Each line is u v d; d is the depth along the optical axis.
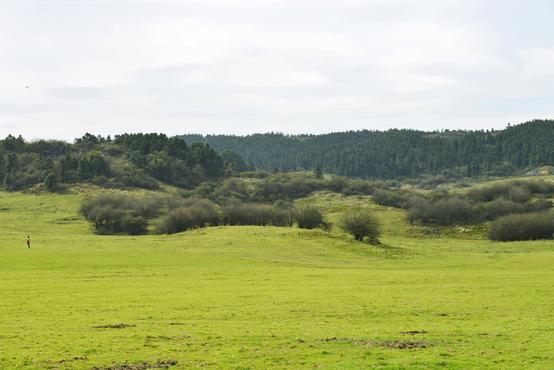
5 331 30.75
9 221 182.12
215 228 121.75
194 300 42.28
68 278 56.62
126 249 87.62
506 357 24.92
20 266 66.88
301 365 23.80
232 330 30.95
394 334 29.78
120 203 191.12
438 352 25.75
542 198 195.88
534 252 96.12
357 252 93.62
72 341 28.20
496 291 46.56
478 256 89.25
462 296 44.00
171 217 154.25
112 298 43.28
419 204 189.62
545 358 24.86
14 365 24.03
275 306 39.56
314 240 102.38
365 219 113.06
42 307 39.25
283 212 162.62
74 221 188.00
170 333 30.11
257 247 93.50
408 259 87.81
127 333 30.12
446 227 176.50
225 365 23.88
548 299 41.97
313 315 36.25
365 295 44.81
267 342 27.86
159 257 78.50
